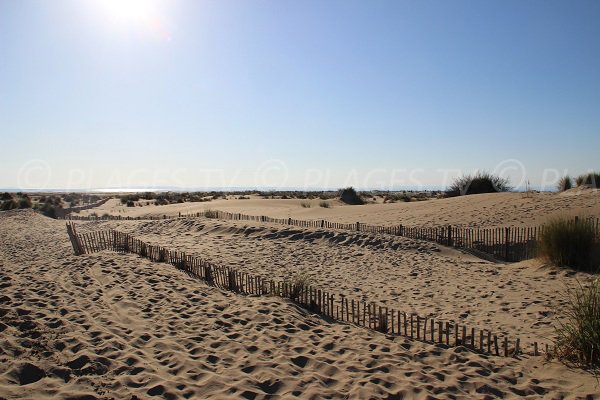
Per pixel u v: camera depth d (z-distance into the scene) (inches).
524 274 468.1
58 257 550.6
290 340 265.4
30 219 1198.3
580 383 211.2
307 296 354.6
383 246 641.0
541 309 350.6
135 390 190.1
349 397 195.5
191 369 215.2
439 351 255.9
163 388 192.9
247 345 251.8
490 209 862.5
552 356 244.7
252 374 215.5
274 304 336.2
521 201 896.3
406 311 358.3
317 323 309.7
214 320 293.4
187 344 249.8
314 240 692.1
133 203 1838.1
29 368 200.8
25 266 459.5
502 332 303.4
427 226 772.6
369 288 437.7
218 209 1298.0
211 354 236.1
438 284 449.1
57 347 228.4
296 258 587.5
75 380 195.0
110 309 304.0
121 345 237.6
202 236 771.4
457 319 335.6
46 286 354.3
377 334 287.7
